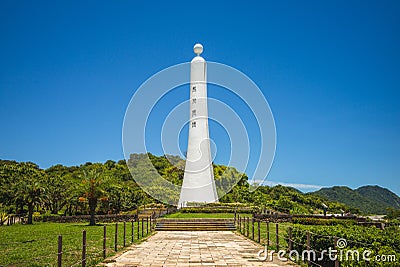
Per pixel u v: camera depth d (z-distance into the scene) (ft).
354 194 395.34
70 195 196.34
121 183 229.86
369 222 135.44
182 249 79.82
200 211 170.81
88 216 177.68
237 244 88.79
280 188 257.75
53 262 63.00
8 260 64.80
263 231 113.60
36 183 177.88
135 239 97.86
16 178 224.33
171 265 60.70
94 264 60.59
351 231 59.31
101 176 157.58
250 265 60.39
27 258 67.10
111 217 169.37
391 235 57.77
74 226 148.66
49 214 198.90
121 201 194.49
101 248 79.30
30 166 266.77
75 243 87.86
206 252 75.10
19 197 171.42
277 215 154.30
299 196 251.60
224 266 59.62
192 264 61.52
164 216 157.89
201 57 192.03
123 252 75.15
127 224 148.97
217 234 117.29
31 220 172.14
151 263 62.54
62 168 290.15
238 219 135.33
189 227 133.28
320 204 247.91
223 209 173.17
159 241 96.53
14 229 135.95
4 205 193.47
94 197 153.58
